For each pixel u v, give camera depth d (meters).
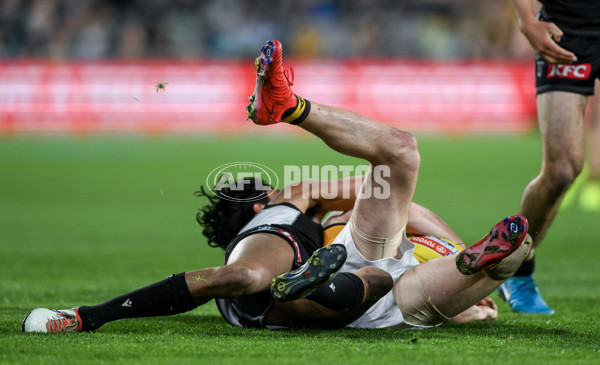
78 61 66.12
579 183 38.47
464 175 47.03
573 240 28.08
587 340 12.30
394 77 68.56
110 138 64.69
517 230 12.12
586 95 15.91
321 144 62.41
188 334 12.59
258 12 82.19
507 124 69.31
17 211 34.78
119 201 37.91
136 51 76.88
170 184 43.31
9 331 12.55
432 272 13.06
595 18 16.02
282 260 12.76
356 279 12.62
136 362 10.36
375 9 83.62
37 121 65.44
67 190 41.53
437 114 68.69
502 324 14.30
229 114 67.69
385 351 11.09
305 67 68.06
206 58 79.44
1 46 74.94
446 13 83.75
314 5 83.12
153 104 66.56
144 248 26.08
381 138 12.20
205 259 23.98
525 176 46.47
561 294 18.56
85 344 11.45
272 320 13.21
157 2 79.56
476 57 81.00
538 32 15.56
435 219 15.14
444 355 10.84
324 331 12.99
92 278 20.64
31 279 20.47
